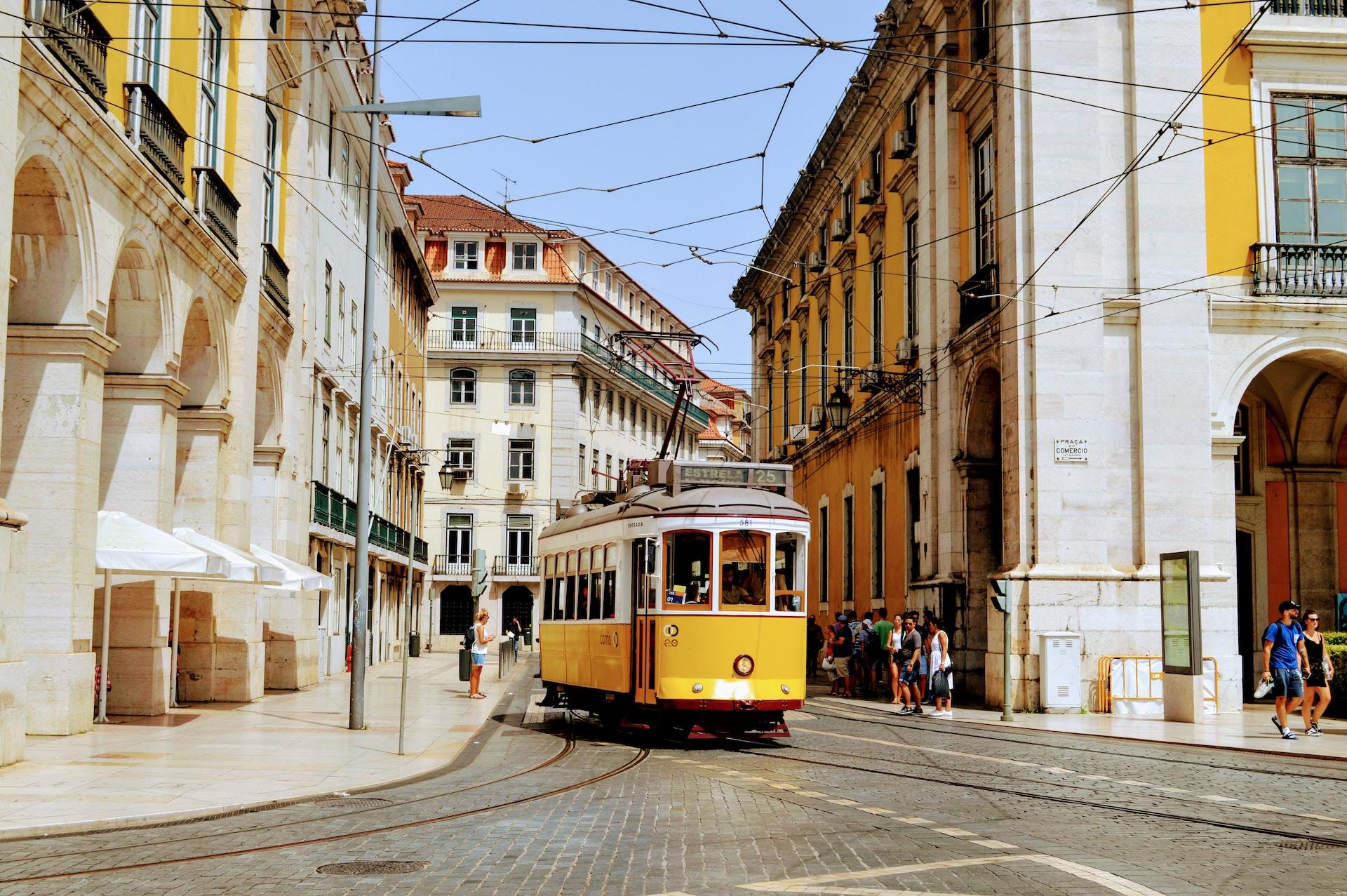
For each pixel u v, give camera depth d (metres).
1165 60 19.56
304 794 9.53
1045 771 11.17
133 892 6.27
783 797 9.52
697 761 12.16
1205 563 18.91
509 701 21.31
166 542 14.20
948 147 22.94
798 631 13.80
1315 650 14.77
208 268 17.16
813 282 35.47
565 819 8.52
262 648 19.92
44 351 12.79
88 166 12.64
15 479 12.72
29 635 12.76
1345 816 8.51
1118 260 19.44
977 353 21.48
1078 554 18.84
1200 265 19.39
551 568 17.61
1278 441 23.12
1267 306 19.36
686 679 13.34
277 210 22.16
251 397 19.44
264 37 19.77
